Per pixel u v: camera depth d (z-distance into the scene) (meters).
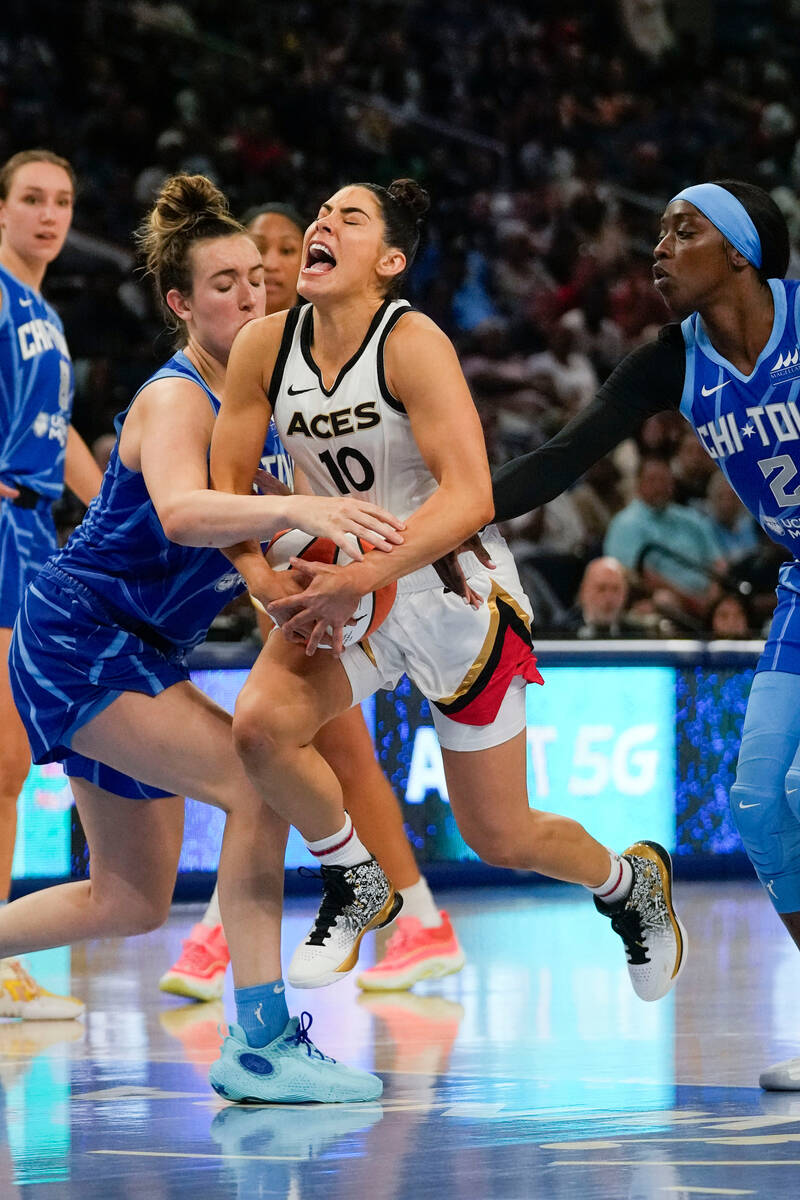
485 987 7.75
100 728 5.23
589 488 15.30
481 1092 5.19
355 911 5.09
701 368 5.34
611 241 19.28
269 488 5.39
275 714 4.89
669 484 14.61
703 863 12.27
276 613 4.87
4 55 18.84
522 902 11.38
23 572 7.68
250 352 5.10
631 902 5.92
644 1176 3.96
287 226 7.76
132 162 18.64
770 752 5.30
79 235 17.19
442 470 4.87
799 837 5.33
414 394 4.88
